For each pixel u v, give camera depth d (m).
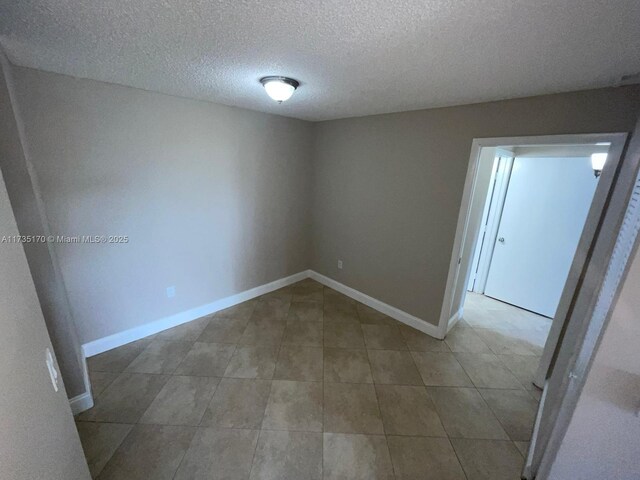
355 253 3.48
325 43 1.26
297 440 1.70
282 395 2.04
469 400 2.06
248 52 1.40
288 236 3.77
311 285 3.97
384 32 1.13
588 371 0.74
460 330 3.02
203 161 2.74
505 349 2.71
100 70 1.77
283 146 3.38
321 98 2.30
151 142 2.38
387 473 1.54
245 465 1.55
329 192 3.64
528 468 1.38
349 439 1.72
